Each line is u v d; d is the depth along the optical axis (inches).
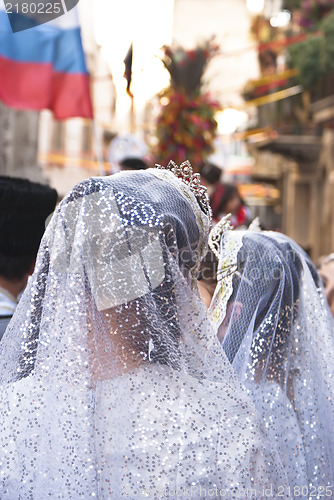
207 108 271.6
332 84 705.0
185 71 272.1
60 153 1091.9
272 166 1095.6
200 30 726.5
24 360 59.9
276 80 680.4
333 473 73.8
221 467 59.3
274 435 69.4
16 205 84.7
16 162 625.3
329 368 79.6
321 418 75.6
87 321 58.3
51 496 56.5
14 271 86.0
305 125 794.2
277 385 73.7
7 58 223.6
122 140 362.3
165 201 62.9
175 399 58.9
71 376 57.3
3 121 591.2
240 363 73.5
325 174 776.3
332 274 130.3
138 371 58.8
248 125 904.3
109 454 56.9
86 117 229.3
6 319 84.7
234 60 800.9
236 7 800.9
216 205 214.5
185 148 267.9
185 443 58.2
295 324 80.6
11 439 58.5
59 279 59.3
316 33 641.6
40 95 227.9
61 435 56.9
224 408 60.6
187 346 60.7
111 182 61.7
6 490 58.0
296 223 896.3
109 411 57.4
